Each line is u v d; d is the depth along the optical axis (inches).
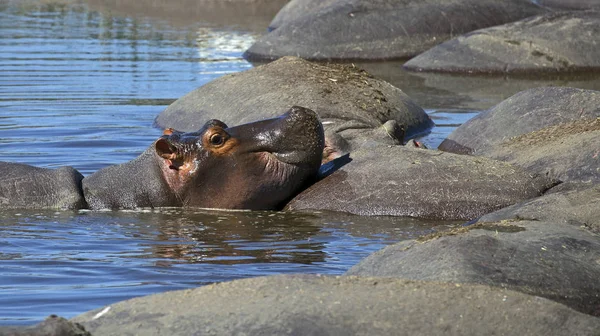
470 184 1464.1
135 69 2869.1
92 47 3289.9
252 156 1494.8
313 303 776.3
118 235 1360.7
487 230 1054.4
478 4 3432.6
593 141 1505.9
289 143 1480.1
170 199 1534.2
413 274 954.7
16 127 2076.8
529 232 1047.0
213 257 1236.5
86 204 1531.7
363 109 1963.6
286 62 2159.2
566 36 2997.0
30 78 2672.2
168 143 1505.9
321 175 1557.6
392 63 3198.8
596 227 1163.9
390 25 3314.5
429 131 2086.6
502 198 1440.7
